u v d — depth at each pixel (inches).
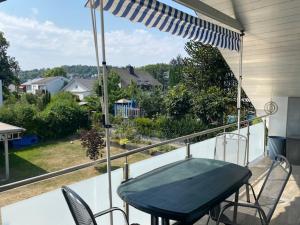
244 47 181.6
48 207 73.0
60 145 547.2
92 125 642.2
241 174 98.1
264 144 233.1
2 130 325.1
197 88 576.7
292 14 140.3
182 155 125.6
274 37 162.9
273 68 195.0
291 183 168.2
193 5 117.5
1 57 1224.8
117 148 512.7
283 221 121.1
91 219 58.2
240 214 94.3
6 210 64.5
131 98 840.9
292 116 225.1
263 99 245.1
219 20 136.3
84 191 83.3
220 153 143.6
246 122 190.2
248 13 146.6
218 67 540.1
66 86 1430.9
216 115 520.1
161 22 110.3
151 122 604.4
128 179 93.9
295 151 212.1
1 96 877.8
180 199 76.0
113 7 88.3
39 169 395.9
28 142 553.9
